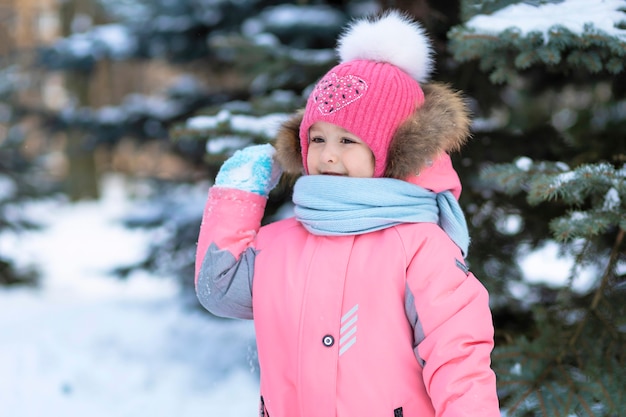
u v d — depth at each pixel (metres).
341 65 1.94
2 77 8.73
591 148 3.17
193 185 5.91
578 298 2.90
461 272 1.76
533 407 2.39
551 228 2.34
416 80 2.03
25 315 6.62
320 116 1.87
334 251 1.82
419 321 1.73
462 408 1.59
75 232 12.80
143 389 4.53
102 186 17.66
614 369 2.48
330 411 1.74
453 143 1.96
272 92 4.49
